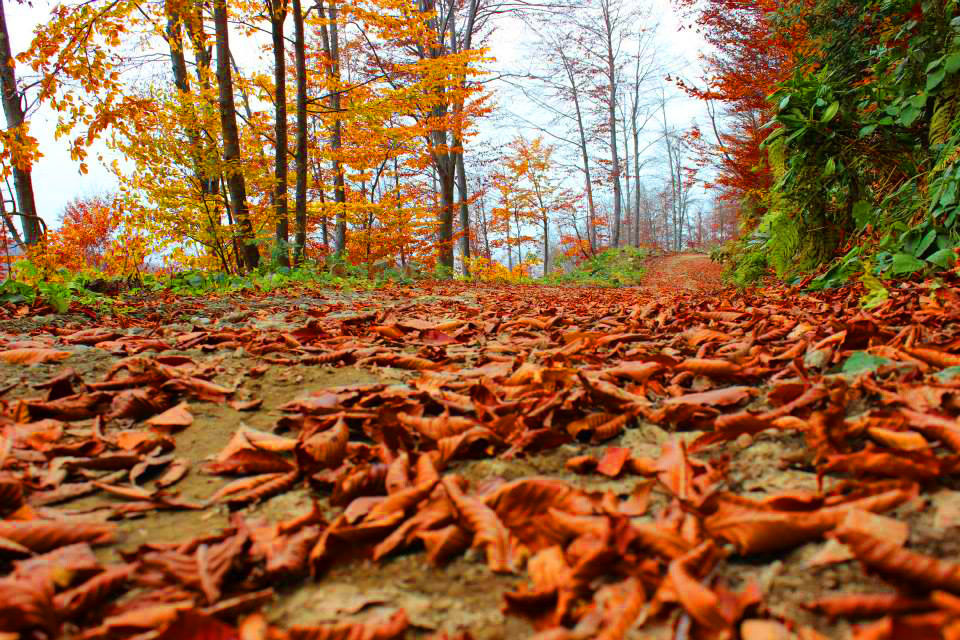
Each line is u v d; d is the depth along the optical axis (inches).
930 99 191.8
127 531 47.8
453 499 44.3
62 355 104.3
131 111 284.0
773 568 37.4
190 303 219.0
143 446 65.6
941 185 159.0
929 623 27.2
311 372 98.8
